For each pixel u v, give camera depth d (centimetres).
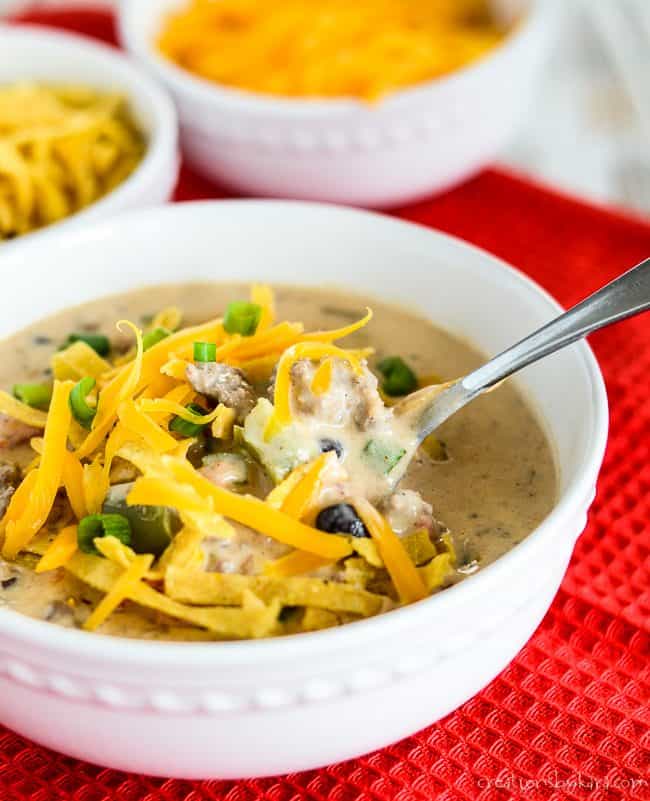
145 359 37
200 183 54
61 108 52
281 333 38
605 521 41
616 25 73
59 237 42
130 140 52
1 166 49
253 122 49
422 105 49
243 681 31
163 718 32
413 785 35
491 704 36
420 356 41
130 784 35
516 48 51
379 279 42
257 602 33
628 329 47
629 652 37
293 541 34
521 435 38
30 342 42
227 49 55
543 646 38
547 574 34
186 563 34
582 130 70
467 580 32
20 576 35
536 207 52
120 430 36
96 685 32
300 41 54
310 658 31
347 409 36
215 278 44
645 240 51
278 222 43
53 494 35
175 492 34
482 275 40
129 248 43
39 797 35
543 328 37
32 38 54
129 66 52
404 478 37
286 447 35
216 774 34
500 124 52
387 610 34
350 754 34
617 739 36
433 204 53
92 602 34
